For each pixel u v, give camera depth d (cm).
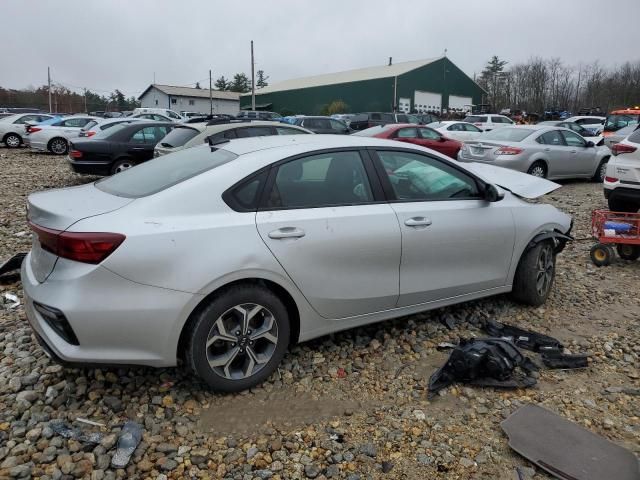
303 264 332
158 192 312
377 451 280
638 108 2116
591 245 705
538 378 354
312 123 2067
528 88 6228
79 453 271
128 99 10125
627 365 377
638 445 287
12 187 1138
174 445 282
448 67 5762
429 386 337
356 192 366
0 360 358
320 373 355
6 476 252
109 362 290
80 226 284
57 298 280
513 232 437
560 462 268
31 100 7225
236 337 318
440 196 405
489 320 429
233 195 321
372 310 375
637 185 732
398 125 1426
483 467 270
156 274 288
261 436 291
